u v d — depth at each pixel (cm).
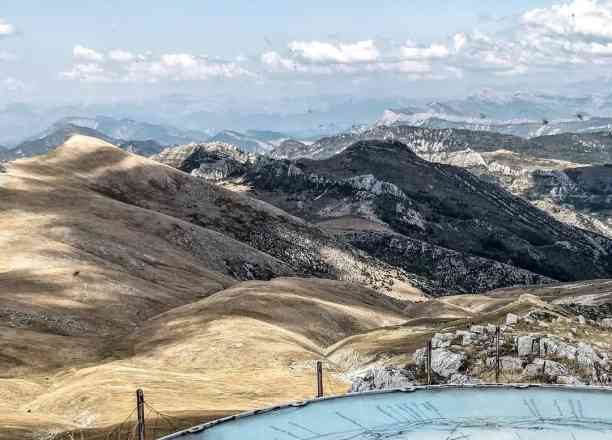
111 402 7738
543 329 7319
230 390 8706
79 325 12531
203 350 10769
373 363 9769
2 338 10981
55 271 14838
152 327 12544
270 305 14025
